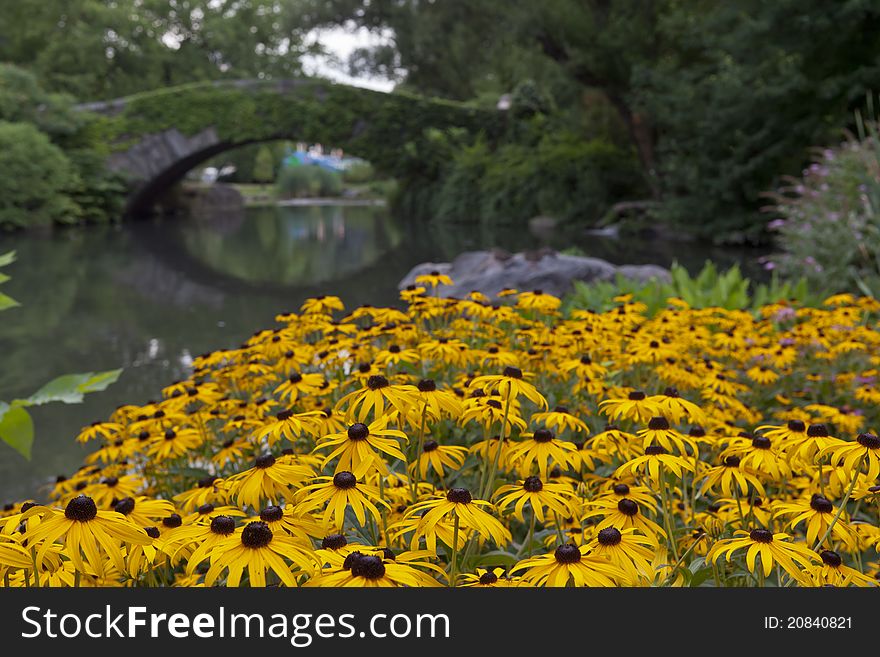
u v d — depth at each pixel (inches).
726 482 70.2
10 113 1219.9
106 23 1732.3
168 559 64.6
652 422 72.1
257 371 124.8
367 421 73.7
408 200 1461.6
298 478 61.3
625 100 924.0
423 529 52.9
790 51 709.3
